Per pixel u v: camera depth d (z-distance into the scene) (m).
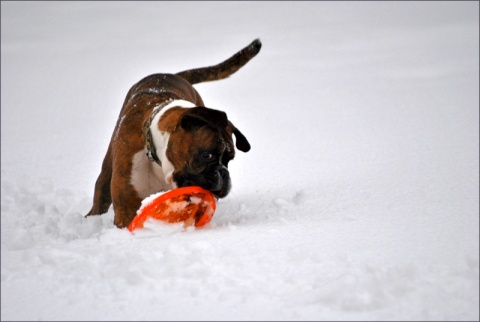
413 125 14.48
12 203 9.97
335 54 27.02
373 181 10.03
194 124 7.49
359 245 6.41
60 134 16.31
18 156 14.05
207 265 6.02
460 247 6.18
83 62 29.55
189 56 27.33
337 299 5.11
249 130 15.20
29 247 7.40
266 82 22.36
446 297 5.11
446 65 22.44
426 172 10.40
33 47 35.25
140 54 30.08
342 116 16.19
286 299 5.26
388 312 4.95
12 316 5.26
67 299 5.52
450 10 38.03
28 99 21.86
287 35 33.06
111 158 8.97
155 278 5.82
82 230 8.06
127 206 8.13
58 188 11.30
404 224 7.13
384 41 29.25
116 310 5.25
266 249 6.42
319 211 8.20
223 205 9.19
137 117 8.28
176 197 7.62
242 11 44.91
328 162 11.79
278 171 11.39
